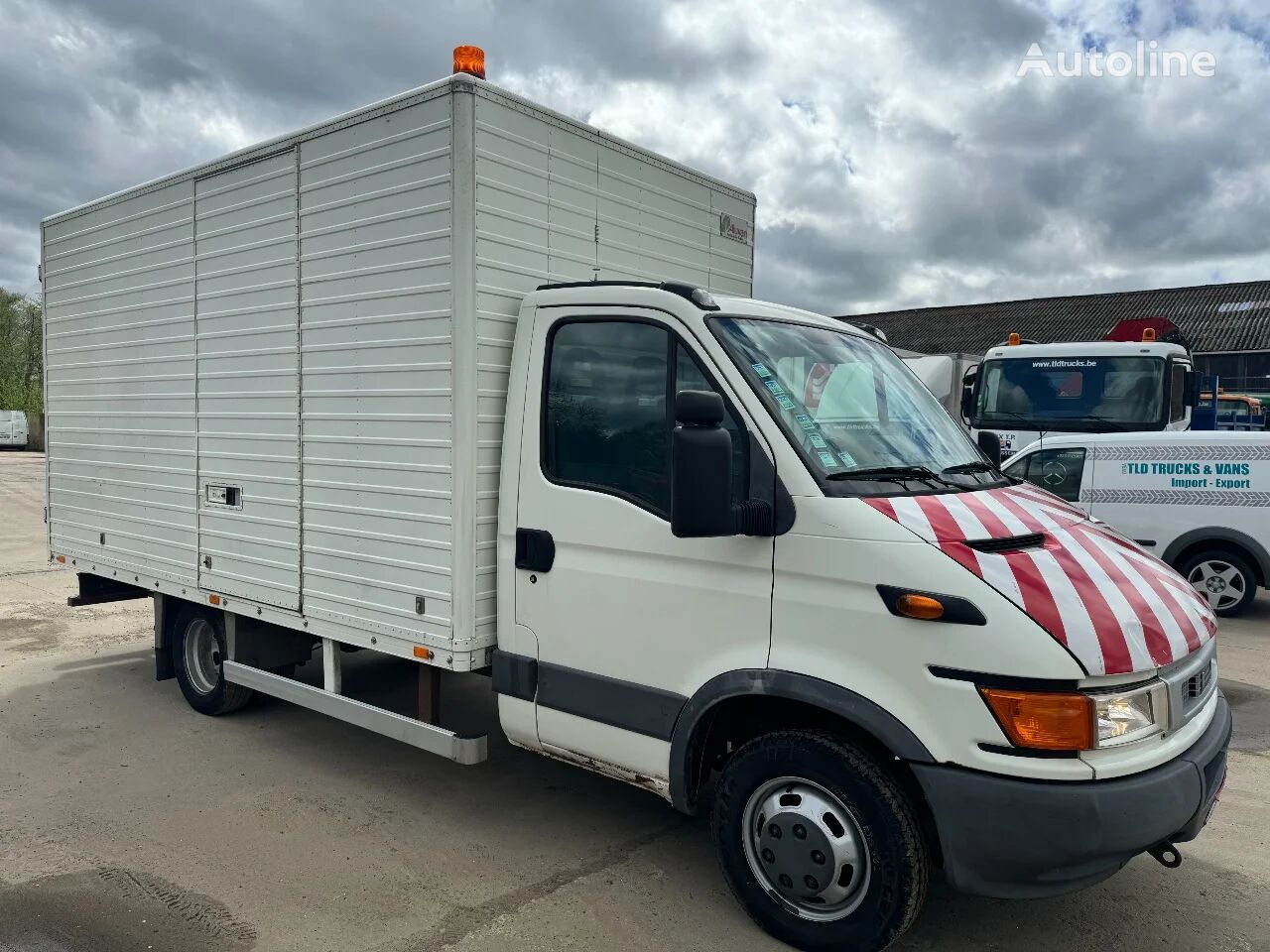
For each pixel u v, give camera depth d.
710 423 2.99
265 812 4.53
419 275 4.04
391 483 4.21
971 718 2.90
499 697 4.06
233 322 5.07
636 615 3.61
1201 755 3.09
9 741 5.50
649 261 4.88
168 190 5.52
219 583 5.32
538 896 3.74
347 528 4.45
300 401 4.68
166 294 5.58
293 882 3.85
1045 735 2.84
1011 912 3.67
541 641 3.91
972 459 4.02
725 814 3.49
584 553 3.77
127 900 3.68
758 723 3.63
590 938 3.44
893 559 3.03
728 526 2.99
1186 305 36.28
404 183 4.09
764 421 3.32
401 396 4.14
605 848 4.19
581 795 4.79
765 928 3.45
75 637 8.14
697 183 5.23
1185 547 9.10
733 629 3.36
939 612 2.93
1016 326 38.06
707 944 3.41
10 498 20.17
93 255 6.25
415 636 4.15
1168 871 4.00
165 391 5.64
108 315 6.14
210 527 5.35
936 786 2.95
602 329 3.77
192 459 5.45
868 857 3.14
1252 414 22.16
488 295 3.95
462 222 3.86
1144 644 2.97
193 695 5.94
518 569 3.96
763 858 3.41
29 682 6.73
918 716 2.98
